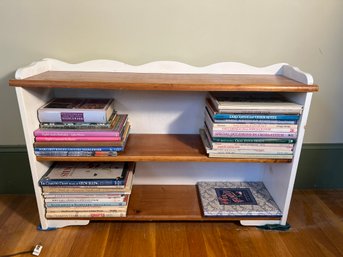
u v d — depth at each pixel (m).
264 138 0.96
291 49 1.14
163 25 1.09
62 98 1.12
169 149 1.05
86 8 1.05
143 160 0.98
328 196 1.33
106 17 1.07
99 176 1.03
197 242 1.03
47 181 1.00
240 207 1.11
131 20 1.08
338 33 1.13
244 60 1.15
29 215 1.16
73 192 1.02
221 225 1.13
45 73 1.02
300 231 1.09
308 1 1.08
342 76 1.20
